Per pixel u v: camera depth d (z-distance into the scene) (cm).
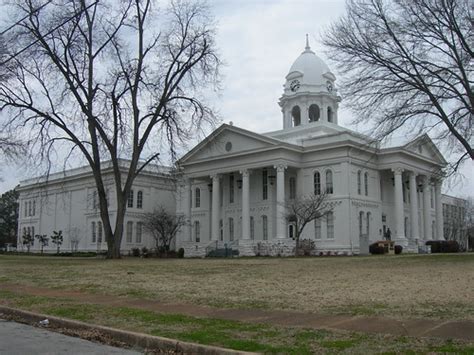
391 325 1055
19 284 2036
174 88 4088
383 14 3266
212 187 6153
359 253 5231
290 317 1184
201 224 6606
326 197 5394
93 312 1281
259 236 5934
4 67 3706
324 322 1112
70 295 1673
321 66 6750
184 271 2502
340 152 5466
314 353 817
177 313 1266
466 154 3353
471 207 9650
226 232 6250
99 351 907
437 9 3112
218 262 3266
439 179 4856
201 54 4106
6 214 10994
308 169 5675
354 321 1112
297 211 5053
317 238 5525
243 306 1362
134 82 3994
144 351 919
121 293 1689
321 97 6606
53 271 2588
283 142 5447
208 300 1486
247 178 5747
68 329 1126
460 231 8800
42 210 8656
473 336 932
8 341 991
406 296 1482
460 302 1341
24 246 9025
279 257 4553
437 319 1105
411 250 5581
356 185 5544
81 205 7775
